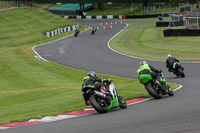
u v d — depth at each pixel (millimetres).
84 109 39031
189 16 190125
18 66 117438
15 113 41625
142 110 35375
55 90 68625
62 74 99812
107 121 30391
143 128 26375
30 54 150875
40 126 30344
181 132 24328
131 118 30953
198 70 85438
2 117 38812
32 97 59812
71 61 127750
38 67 115125
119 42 185375
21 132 28125
